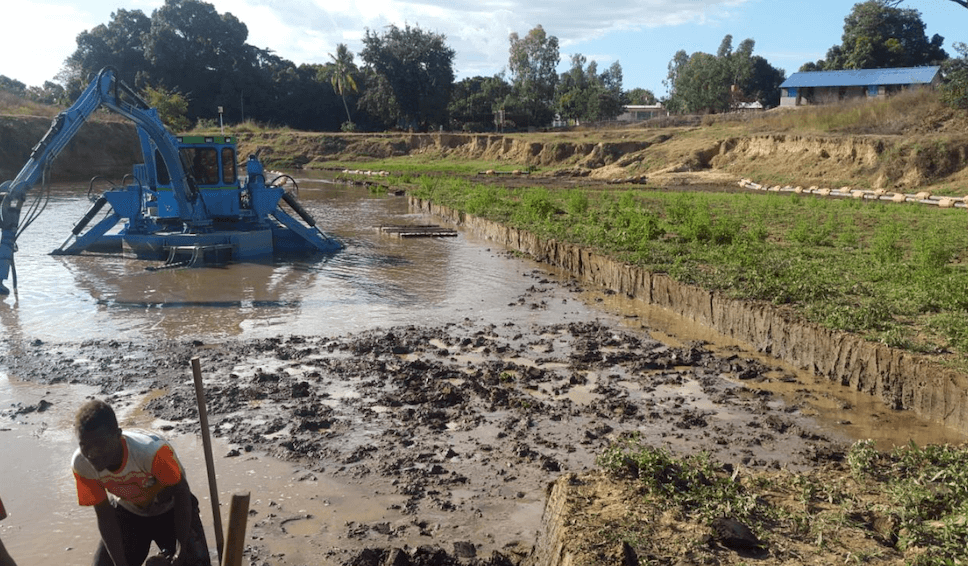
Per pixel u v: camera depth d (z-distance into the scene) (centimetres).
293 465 770
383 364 1089
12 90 9538
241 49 9500
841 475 630
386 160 7300
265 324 1342
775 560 485
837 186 4109
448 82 9131
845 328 1077
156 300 1546
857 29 8706
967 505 525
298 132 8250
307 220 2303
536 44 9981
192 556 457
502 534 641
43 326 1324
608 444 823
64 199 3778
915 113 4575
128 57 9175
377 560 591
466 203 3047
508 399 953
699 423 888
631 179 4831
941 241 1650
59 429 862
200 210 2086
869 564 477
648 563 475
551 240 2017
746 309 1246
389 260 2091
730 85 8669
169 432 848
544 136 6681
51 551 616
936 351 970
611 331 1315
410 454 796
